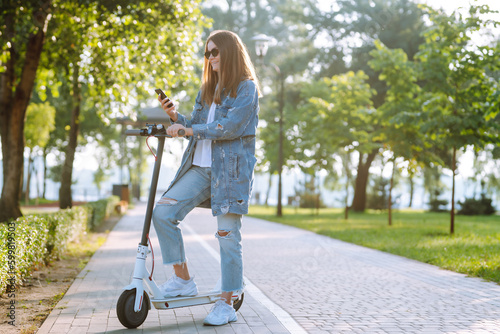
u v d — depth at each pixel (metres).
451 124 15.10
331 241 14.32
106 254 10.59
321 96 31.94
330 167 34.75
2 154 13.95
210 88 4.88
